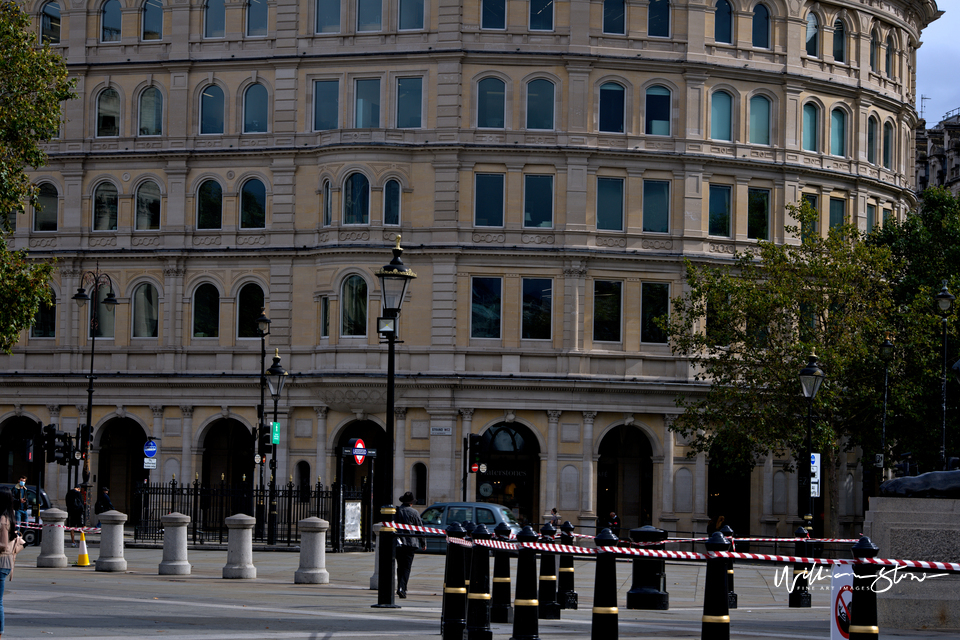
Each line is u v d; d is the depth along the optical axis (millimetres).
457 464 65562
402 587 30594
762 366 58531
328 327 66562
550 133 66750
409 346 66062
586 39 67000
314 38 67938
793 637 22047
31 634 19984
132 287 69750
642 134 67438
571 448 66125
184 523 36562
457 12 66562
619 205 67500
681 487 67000
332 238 66500
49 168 70438
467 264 66312
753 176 68875
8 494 19656
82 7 70438
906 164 78000
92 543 58344
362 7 67875
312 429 67438
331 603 27672
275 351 61938
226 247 68438
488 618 19781
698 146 67875
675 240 67438
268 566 41906
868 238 67750
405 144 66188
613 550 17234
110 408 69688
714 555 15758
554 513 60500
